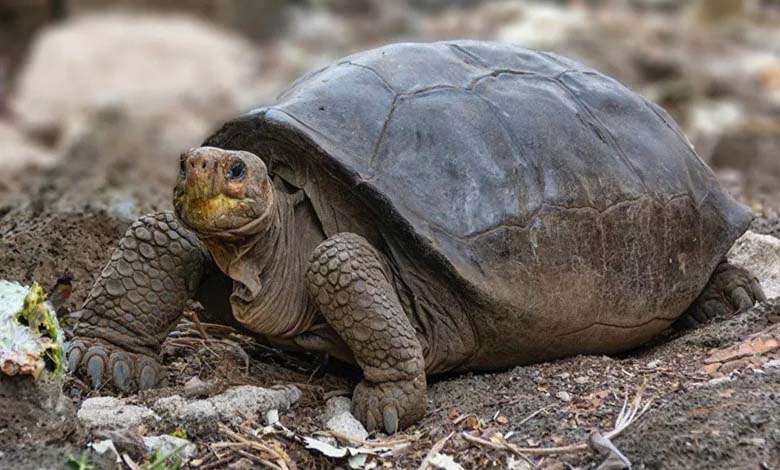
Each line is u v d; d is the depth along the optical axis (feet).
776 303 29.55
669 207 29.66
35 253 32.86
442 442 24.35
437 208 25.96
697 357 28.04
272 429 25.16
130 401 25.63
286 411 26.35
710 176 31.91
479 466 23.73
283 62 123.75
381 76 27.86
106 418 24.73
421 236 25.34
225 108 108.88
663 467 22.47
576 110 29.32
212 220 24.23
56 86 110.32
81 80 110.32
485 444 24.13
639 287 28.86
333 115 26.61
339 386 27.91
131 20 124.77
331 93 27.09
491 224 26.30
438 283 26.20
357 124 26.58
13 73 127.44
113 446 23.45
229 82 114.42
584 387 26.53
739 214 31.73
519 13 123.44
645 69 104.22
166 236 26.71
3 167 80.28
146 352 26.96
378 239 26.40
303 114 26.48
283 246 26.02
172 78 111.86
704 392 24.80
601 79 31.40
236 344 29.84
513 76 29.45
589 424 24.72
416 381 25.21
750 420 23.26
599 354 29.25
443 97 27.68
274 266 25.86
